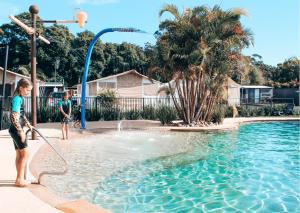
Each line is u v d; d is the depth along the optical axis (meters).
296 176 8.09
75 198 6.07
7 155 8.72
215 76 19.56
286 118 24.67
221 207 5.88
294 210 5.77
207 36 18.78
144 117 23.58
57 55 67.81
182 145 12.55
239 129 19.08
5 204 4.90
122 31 16.52
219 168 8.84
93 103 23.48
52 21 12.01
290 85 45.16
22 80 5.77
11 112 5.68
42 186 6.07
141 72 74.44
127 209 5.66
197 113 19.66
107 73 73.50
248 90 43.94
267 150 11.98
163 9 19.61
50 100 21.19
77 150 10.98
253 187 7.14
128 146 12.04
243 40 19.33
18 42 66.56
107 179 7.43
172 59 18.67
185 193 6.64
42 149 10.18
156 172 8.25
